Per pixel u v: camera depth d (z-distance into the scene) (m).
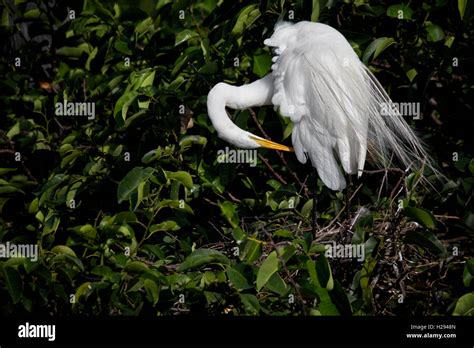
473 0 3.59
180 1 4.13
